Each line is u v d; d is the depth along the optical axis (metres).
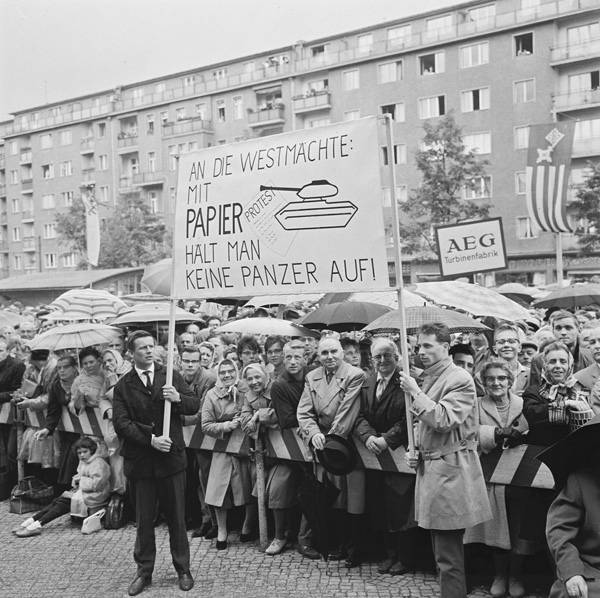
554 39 39.47
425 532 5.83
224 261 5.76
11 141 71.75
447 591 4.62
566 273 39.75
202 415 6.49
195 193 5.93
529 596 5.12
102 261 47.34
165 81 59.53
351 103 46.78
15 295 38.72
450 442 4.71
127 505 6.99
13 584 5.57
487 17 41.62
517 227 40.75
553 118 39.47
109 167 62.69
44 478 8.06
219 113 55.38
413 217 34.16
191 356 7.06
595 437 3.41
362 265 5.12
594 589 3.31
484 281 38.91
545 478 5.05
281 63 51.22
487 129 41.44
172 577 5.62
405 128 44.34
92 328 8.27
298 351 6.14
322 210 5.29
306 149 5.38
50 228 68.25
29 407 7.65
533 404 5.10
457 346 5.97
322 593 5.22
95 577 5.67
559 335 7.05
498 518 5.19
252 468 6.34
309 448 5.82
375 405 5.60
